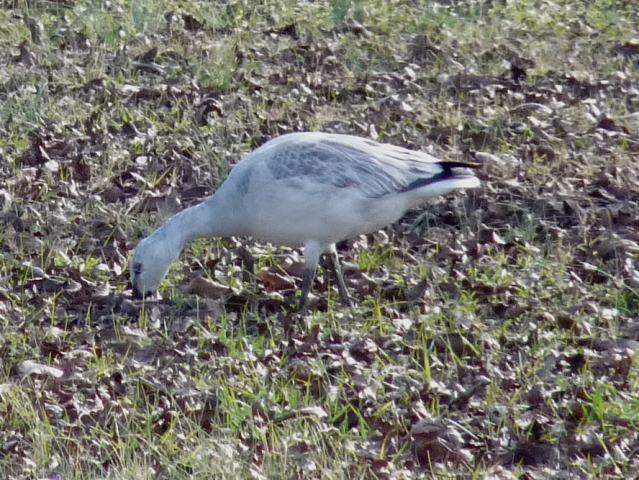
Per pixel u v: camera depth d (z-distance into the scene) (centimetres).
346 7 2048
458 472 954
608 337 1151
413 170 1195
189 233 1203
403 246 1348
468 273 1273
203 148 1564
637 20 2084
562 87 1766
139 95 1744
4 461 964
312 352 1125
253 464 955
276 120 1658
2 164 1530
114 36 1958
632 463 962
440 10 2111
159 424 1022
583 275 1278
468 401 1049
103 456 981
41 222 1395
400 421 1022
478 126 1623
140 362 1127
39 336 1166
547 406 1039
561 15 2078
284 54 1897
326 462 953
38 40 1939
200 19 2050
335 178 1162
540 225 1376
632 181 1459
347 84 1786
